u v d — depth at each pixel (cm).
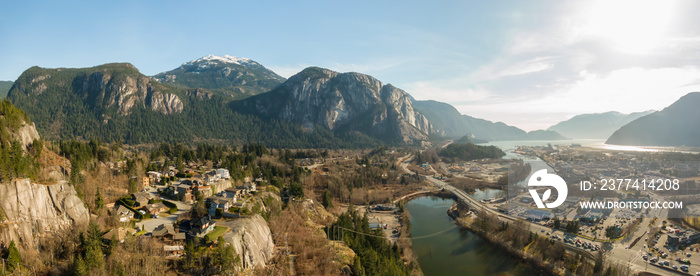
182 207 14962
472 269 15562
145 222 12712
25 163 10438
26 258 8731
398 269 13125
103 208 12606
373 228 19650
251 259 11538
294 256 12700
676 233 15900
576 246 15838
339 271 11950
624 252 15038
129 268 8994
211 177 19075
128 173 17712
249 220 13538
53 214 10288
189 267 9675
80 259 8500
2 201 9044
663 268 13700
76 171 13488
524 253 15962
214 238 11231
